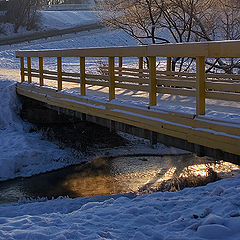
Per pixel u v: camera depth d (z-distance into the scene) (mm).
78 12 70875
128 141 14352
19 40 43656
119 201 5910
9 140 13352
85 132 14672
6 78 17281
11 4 55531
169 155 12930
